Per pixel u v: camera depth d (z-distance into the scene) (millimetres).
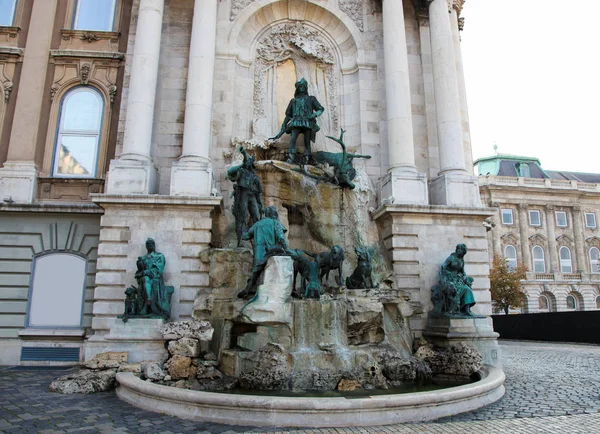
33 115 17312
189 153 15844
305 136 17562
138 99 15867
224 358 11414
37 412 8555
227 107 18375
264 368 10312
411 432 7211
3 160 17172
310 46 20156
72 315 15766
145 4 16844
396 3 18547
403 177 16594
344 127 19516
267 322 11016
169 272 14391
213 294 13297
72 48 18594
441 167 17547
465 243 16234
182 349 11453
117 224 14578
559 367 15758
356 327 11883
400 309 13500
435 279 15766
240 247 14516
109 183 15016
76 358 15297
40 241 16109
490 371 11312
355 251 14664
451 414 8398
